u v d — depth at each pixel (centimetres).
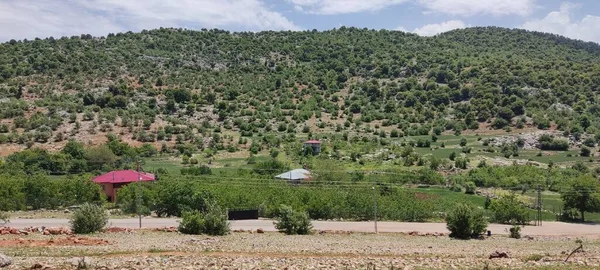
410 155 13262
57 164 10862
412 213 7781
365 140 15525
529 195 10306
